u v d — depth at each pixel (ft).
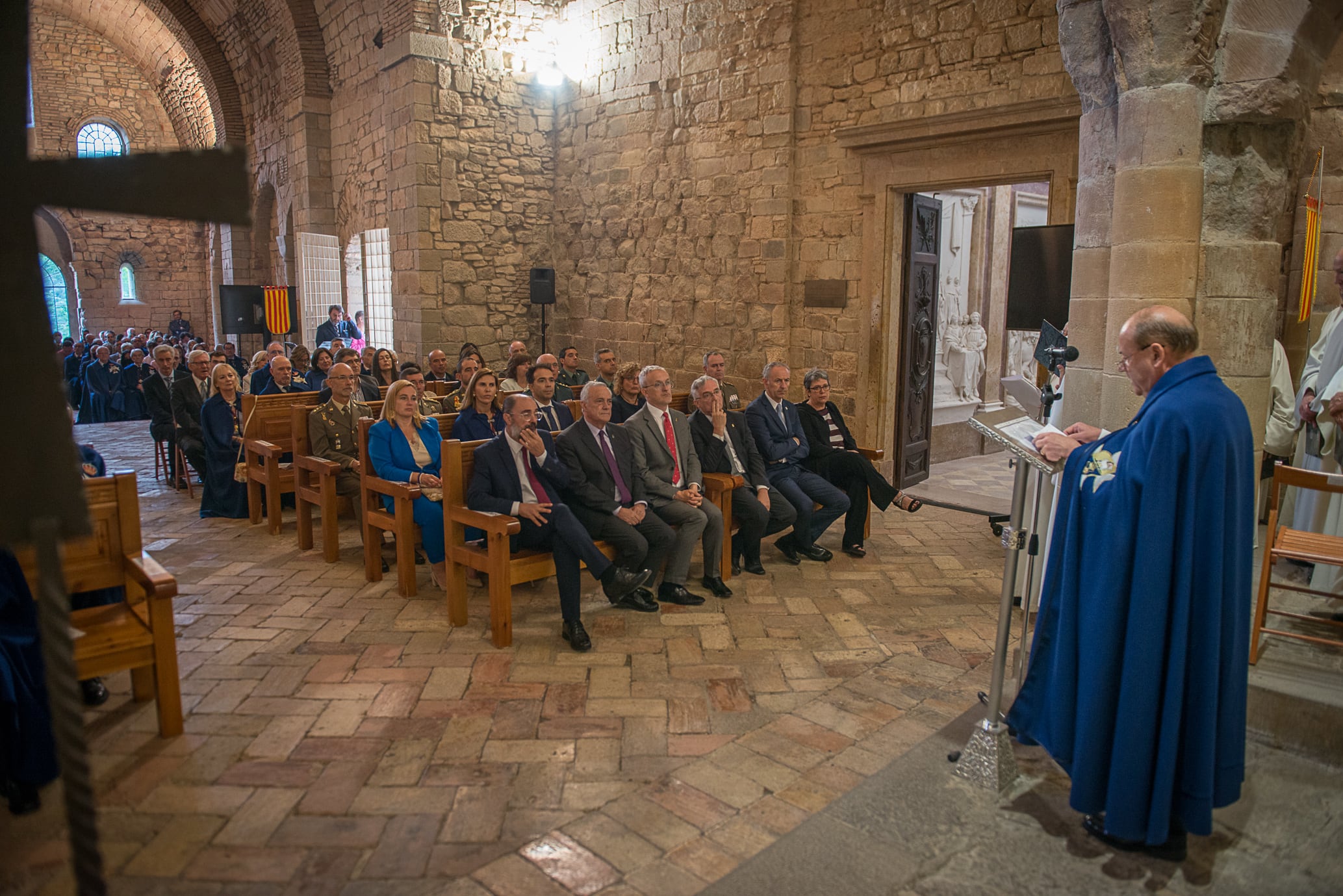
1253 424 12.09
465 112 29.66
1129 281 11.87
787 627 12.84
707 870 7.06
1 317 3.85
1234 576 6.97
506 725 9.62
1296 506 12.66
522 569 11.97
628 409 19.79
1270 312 11.95
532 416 12.66
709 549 14.47
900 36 20.84
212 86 45.62
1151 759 7.01
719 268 25.59
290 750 9.01
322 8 34.78
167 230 64.75
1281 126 11.71
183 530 18.26
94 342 45.24
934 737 9.33
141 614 9.54
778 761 8.89
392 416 14.76
